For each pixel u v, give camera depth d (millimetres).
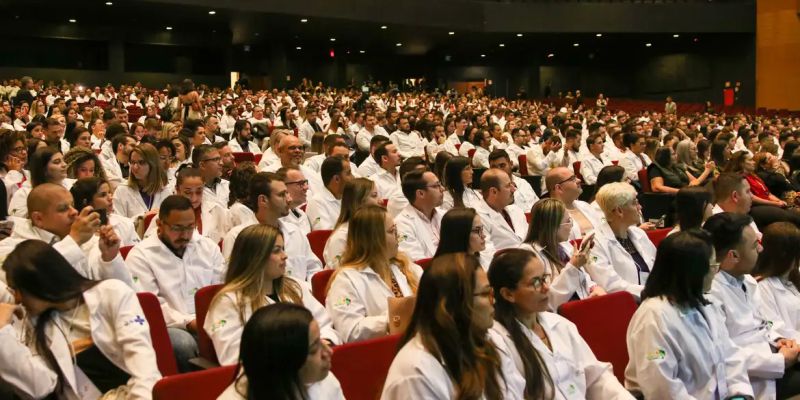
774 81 28422
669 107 26703
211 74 29031
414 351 2811
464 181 6590
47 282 3297
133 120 19062
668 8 27641
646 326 3609
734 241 4188
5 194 5270
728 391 3787
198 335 3912
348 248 4262
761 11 28344
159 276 4562
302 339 2381
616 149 12328
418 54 34406
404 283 4289
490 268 3336
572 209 6375
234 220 5934
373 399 3414
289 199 5277
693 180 9570
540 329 3426
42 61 25422
